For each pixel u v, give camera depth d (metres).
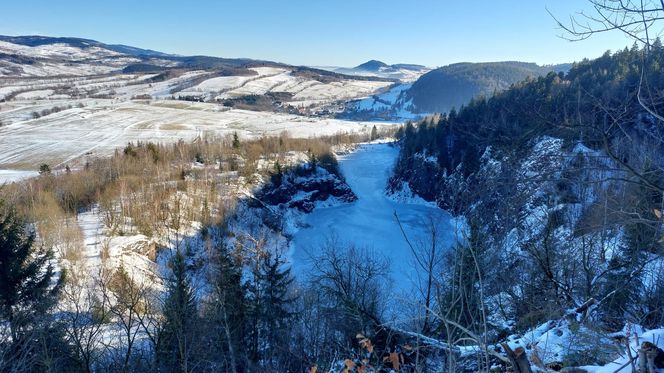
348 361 6.35
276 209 55.62
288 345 15.91
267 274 19.72
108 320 18.62
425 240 31.05
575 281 11.21
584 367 5.17
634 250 9.97
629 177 5.31
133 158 59.16
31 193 40.50
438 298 6.29
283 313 18.58
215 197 48.50
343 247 39.09
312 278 20.89
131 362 16.47
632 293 10.48
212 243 36.16
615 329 8.63
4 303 15.66
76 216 40.94
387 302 16.72
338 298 13.79
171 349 15.77
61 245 31.19
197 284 23.86
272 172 60.06
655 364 4.33
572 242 10.55
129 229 38.91
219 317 16.61
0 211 17.75
